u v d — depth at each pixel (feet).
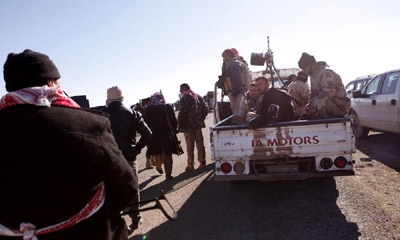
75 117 4.44
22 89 4.38
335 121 13.51
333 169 13.67
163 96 22.97
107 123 4.91
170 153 22.35
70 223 4.26
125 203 5.25
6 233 4.14
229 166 14.60
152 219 15.12
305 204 14.75
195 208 15.93
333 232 11.62
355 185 16.80
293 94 18.20
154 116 22.11
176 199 17.75
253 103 19.01
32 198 4.05
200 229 13.30
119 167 4.82
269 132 14.15
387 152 23.90
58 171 4.13
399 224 11.69
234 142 14.53
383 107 24.70
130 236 13.35
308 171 14.21
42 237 4.13
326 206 14.19
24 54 4.53
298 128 13.88
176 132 23.12
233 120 20.22
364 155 23.68
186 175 23.29
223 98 25.67
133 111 13.37
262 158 14.25
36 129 4.08
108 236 4.70
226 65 21.38
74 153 4.22
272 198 16.12
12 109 4.22
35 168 4.03
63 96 4.70
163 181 22.56
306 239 11.34
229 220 13.88
